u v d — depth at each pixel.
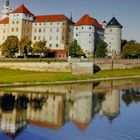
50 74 156.88
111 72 186.88
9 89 117.56
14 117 74.00
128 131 63.88
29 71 163.62
